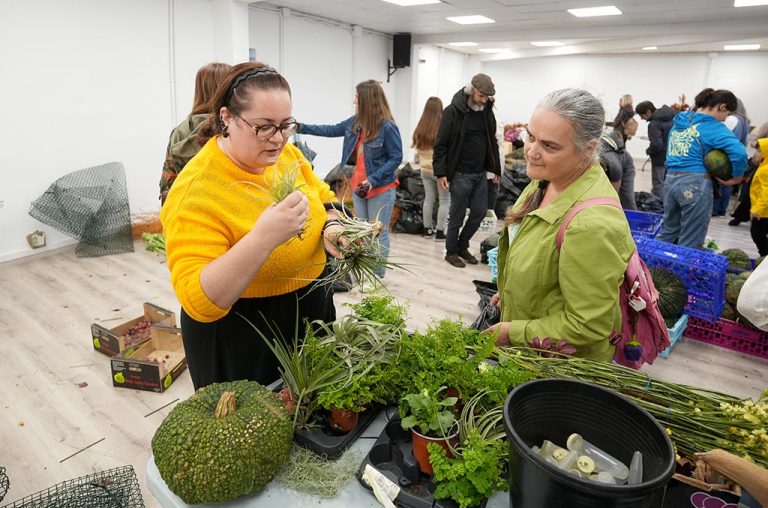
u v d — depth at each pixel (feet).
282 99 3.24
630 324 4.29
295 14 23.73
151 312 9.49
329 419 3.16
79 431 7.00
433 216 18.01
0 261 13.38
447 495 2.56
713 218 21.17
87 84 14.87
